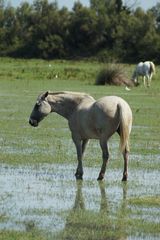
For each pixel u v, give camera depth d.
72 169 27.06
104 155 24.78
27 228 17.78
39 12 185.38
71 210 19.95
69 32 179.00
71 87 75.94
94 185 23.94
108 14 181.25
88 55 175.25
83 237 16.92
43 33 180.75
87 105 25.56
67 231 17.50
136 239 16.86
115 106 24.42
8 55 181.25
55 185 23.75
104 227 18.02
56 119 45.88
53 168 27.11
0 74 98.44
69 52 178.00
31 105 53.97
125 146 24.67
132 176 25.88
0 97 60.47
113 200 21.48
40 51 178.88
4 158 29.02
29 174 25.67
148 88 81.12
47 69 112.75
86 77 98.88
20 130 39.19
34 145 33.25
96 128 24.81
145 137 37.31
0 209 19.88
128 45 173.12
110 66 84.50
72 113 25.88
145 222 18.62
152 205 20.88
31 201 21.06
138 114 49.03
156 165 28.41
